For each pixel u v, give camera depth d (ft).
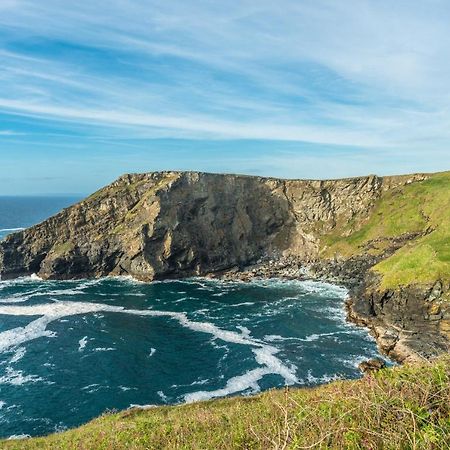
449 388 28.48
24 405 147.95
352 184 422.82
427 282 213.66
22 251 380.58
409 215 365.40
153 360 186.39
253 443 38.55
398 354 186.09
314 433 29.40
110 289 327.47
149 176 427.33
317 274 359.66
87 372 174.40
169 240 368.89
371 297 237.86
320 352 193.57
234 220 418.10
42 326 233.55
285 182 448.24
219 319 246.68
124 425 76.79
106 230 397.19
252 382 163.84
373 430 26.35
